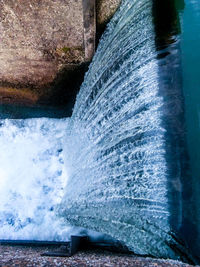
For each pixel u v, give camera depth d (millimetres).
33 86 6309
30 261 2867
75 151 5980
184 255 2830
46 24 5012
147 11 4336
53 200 6082
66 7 4738
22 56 5582
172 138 3285
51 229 5223
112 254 3541
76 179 5484
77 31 5188
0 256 3195
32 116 7059
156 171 3305
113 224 3861
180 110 3410
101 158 4617
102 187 4328
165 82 3668
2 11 4746
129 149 3836
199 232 2809
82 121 5828
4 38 5207
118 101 4492
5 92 6395
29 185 6215
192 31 4031
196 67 3670
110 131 4508
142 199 3402
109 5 5070
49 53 5578
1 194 6023
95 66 5531
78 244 3916
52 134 7012
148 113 3656
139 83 4055
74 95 6734
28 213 5742
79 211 4746
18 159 6562
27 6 4680
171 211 3023
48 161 6672
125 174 3830
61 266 2688
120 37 4828
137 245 3475
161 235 3018
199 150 3135
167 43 3955
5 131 6836
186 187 3021
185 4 4336
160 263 2771
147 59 4035
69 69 6000
